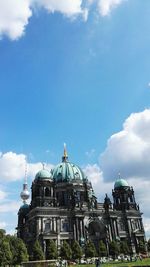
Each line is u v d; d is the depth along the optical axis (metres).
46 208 134.38
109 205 154.38
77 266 89.25
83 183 160.75
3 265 102.62
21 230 161.88
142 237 154.62
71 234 135.38
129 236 151.25
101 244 135.38
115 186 170.75
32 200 145.75
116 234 146.62
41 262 93.44
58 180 160.88
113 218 149.50
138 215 159.88
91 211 146.62
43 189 141.25
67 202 152.00
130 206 161.75
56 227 132.62
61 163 173.25
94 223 146.38
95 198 162.75
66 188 156.00
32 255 117.44
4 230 115.56
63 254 120.56
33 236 131.12
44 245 124.38
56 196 156.12
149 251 154.12
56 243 128.25
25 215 166.12
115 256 129.88
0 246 104.88
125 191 165.25
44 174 145.50
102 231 145.75
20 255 111.12
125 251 138.12
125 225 154.38
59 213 137.50
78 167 174.25
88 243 130.75
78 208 143.62
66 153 183.88
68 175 161.75
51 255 119.00
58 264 91.75
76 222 137.88
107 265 75.75
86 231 140.75
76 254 122.94
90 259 116.44
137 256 112.31
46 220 132.50
